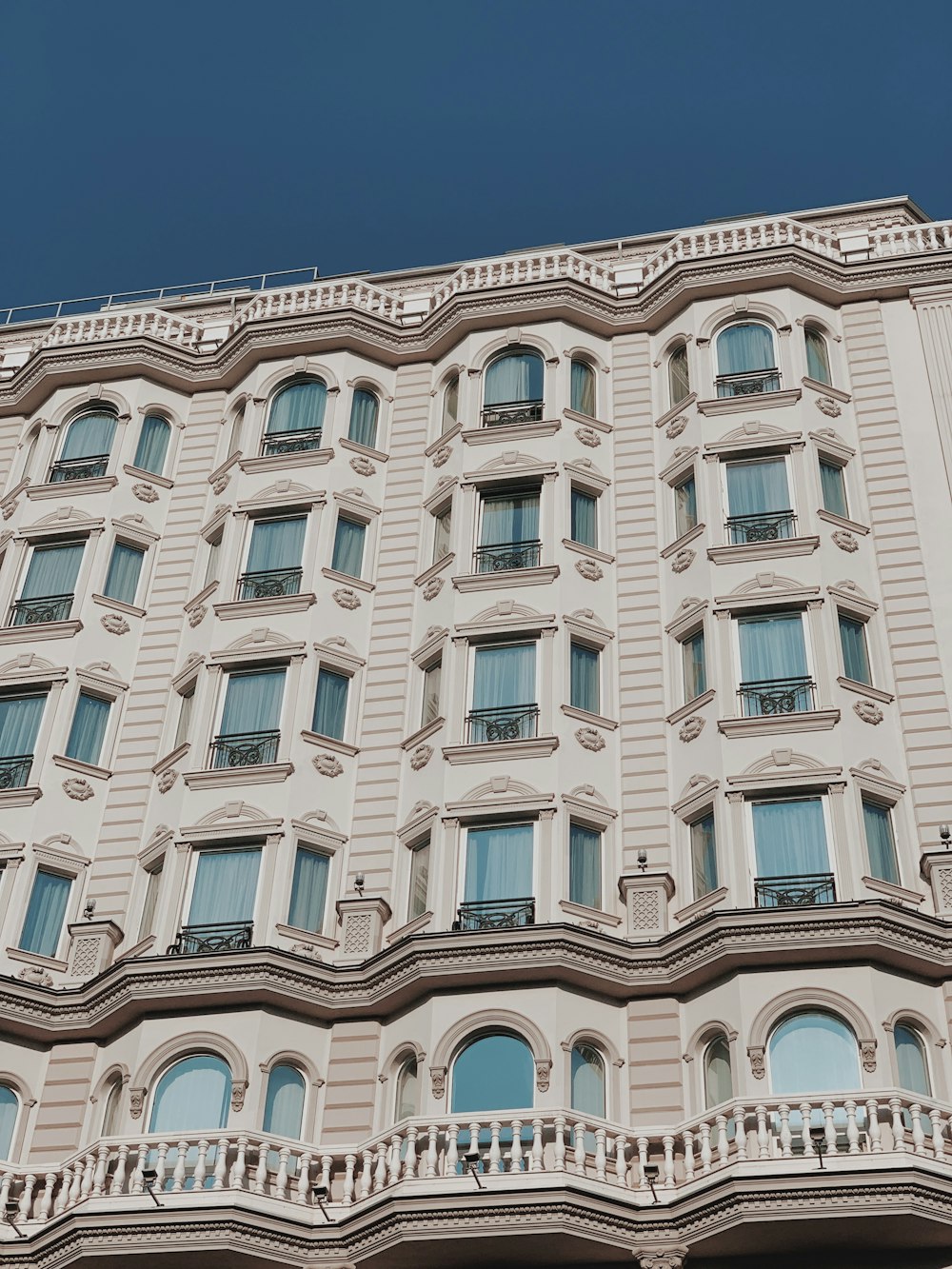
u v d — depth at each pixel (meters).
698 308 41.78
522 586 37.00
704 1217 26.78
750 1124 27.53
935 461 38.19
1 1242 28.78
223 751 35.69
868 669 34.91
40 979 33.41
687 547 37.19
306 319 43.59
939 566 36.16
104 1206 27.97
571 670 35.78
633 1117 29.25
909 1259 26.83
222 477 41.78
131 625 39.28
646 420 40.72
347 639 37.50
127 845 35.53
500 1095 29.58
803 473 37.59
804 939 29.66
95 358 44.38
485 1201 27.00
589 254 47.34
